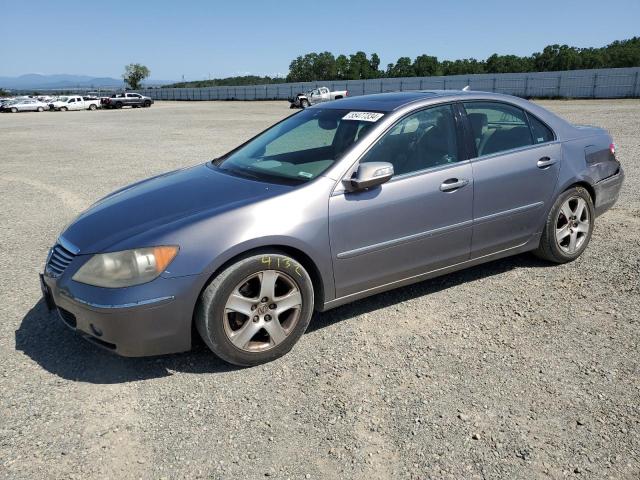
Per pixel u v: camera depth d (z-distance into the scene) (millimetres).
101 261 3010
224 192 3494
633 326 3656
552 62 103250
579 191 4680
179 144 16094
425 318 3869
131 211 3424
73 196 8508
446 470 2400
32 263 5266
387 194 3588
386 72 133625
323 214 3354
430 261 3922
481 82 52969
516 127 4379
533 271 4684
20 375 3230
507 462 2439
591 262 4836
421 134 3871
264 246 3199
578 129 4820
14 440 2650
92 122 30094
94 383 3146
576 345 3438
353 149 3574
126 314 2922
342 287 3562
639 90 42156
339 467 2438
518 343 3482
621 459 2441
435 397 2930
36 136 20703
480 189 4023
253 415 2828
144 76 118562
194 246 3008
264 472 2416
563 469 2387
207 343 3139
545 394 2930
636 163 9586
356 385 3066
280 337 3322
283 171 3713
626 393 2920
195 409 2889
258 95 76562
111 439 2660
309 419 2781
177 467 2463
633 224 5918
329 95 44375
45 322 3934
